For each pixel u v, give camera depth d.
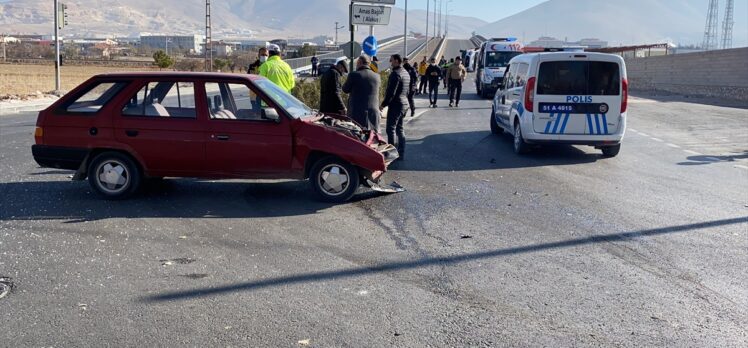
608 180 10.92
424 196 9.45
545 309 5.37
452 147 14.63
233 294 5.58
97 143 8.66
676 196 9.69
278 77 12.35
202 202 8.79
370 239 7.24
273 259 6.50
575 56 12.76
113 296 5.49
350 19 15.86
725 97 35.56
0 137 15.33
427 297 5.59
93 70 56.06
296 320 5.08
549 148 14.73
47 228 7.42
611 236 7.51
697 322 5.16
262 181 10.21
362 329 4.93
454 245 7.07
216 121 8.66
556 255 6.79
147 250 6.71
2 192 9.20
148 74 8.81
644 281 6.05
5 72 50.00
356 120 11.19
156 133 8.64
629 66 51.31
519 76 14.05
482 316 5.21
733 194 9.87
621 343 4.77
